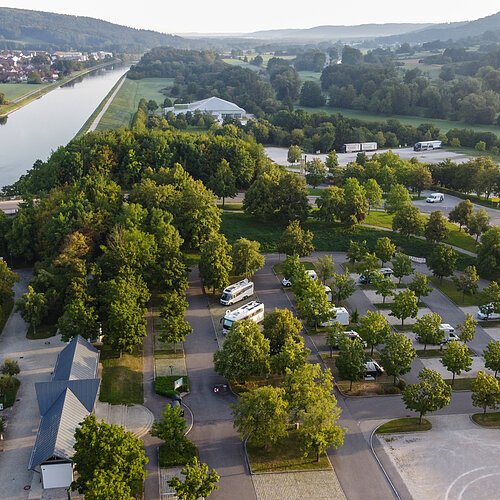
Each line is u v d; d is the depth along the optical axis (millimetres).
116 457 66812
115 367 100625
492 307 121625
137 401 92250
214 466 78188
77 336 98250
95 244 138000
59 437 73938
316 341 112938
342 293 124312
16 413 88500
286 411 80750
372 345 104188
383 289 125062
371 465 78875
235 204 190125
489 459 80125
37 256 147000
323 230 168250
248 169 196250
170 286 125500
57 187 166750
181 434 78562
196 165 196250
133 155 192250
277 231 167875
